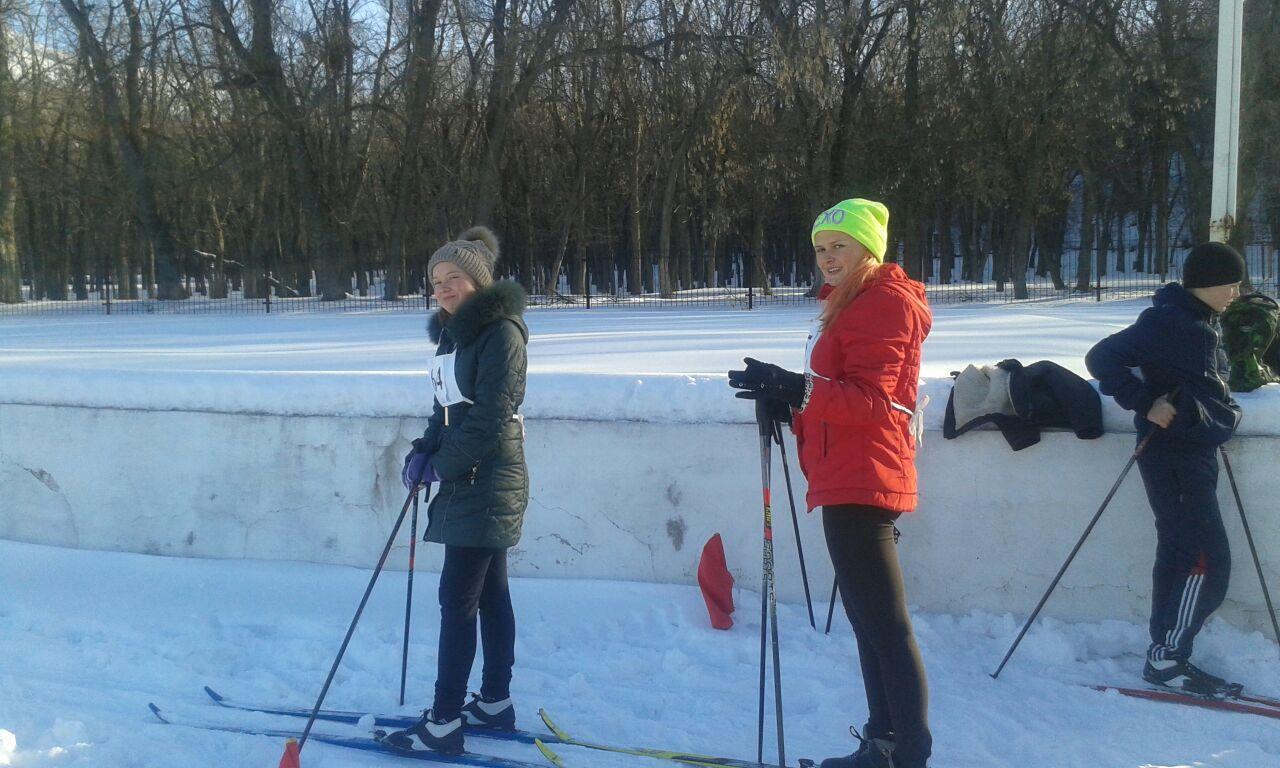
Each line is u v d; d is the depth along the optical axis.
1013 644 4.38
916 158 28.08
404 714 4.08
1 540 5.94
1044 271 41.19
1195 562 4.10
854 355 3.21
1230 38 5.89
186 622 5.12
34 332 18.53
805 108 27.59
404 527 5.40
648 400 5.09
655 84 29.19
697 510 5.07
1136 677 4.33
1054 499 4.69
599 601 5.04
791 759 3.68
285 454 5.54
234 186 34.59
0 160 32.06
